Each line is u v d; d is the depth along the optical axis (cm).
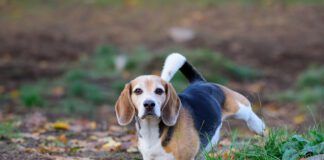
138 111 625
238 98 753
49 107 1260
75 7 2103
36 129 998
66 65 1631
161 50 1667
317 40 1798
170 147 633
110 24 1958
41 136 934
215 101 713
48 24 1969
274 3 2039
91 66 1614
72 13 2058
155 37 1833
